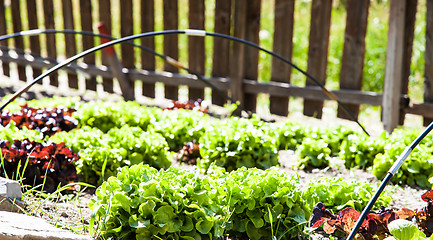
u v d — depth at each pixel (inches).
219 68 247.4
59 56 350.0
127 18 263.6
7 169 127.2
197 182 104.7
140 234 98.5
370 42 316.5
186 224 100.2
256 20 232.7
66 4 279.9
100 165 139.2
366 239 98.0
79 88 291.0
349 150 161.6
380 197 117.3
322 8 215.6
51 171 128.4
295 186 112.1
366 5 205.8
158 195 99.7
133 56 268.5
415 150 147.3
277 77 233.9
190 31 152.8
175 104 217.5
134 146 147.3
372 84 290.4
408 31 197.6
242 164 148.7
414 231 90.9
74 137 147.6
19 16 301.4
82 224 107.7
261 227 109.0
